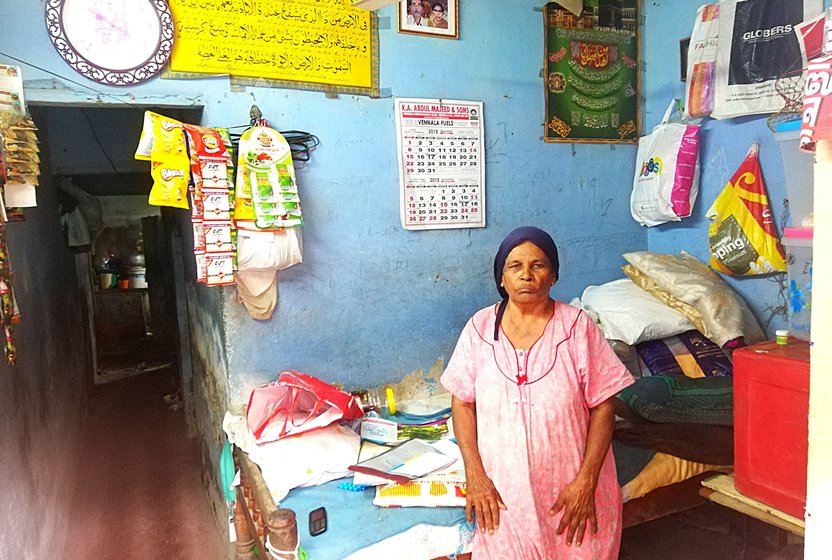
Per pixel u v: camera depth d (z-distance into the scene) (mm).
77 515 3469
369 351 2910
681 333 2959
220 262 2326
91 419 5203
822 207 887
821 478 906
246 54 2514
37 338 3111
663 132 3318
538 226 3330
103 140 4457
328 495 2053
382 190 2873
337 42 2703
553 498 1644
